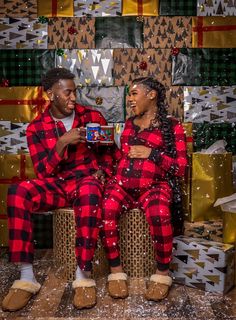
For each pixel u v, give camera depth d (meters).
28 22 3.16
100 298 2.28
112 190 2.46
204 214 2.71
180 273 2.46
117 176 2.53
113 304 2.21
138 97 2.56
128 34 3.14
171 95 3.16
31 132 2.64
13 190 2.32
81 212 2.29
